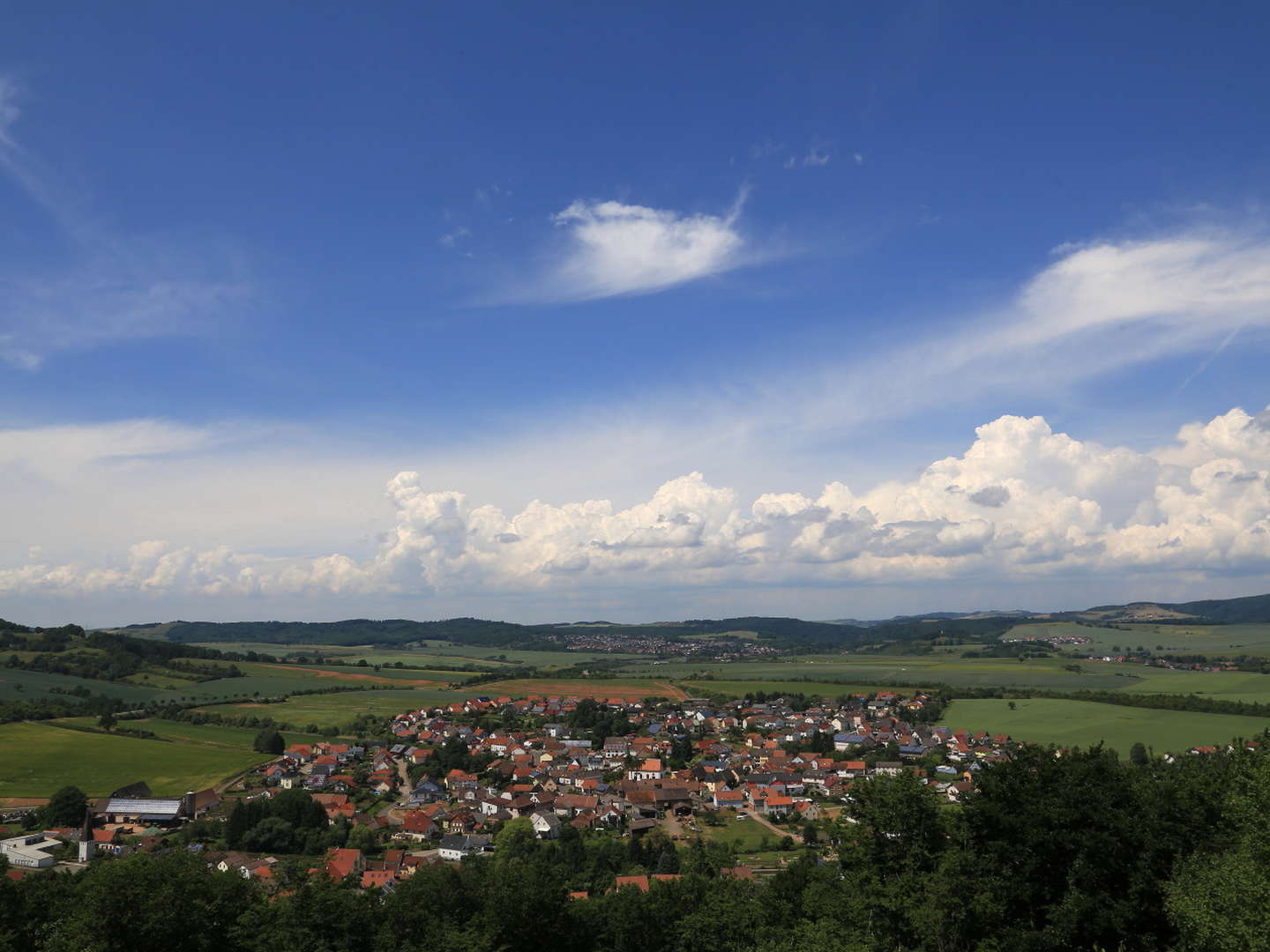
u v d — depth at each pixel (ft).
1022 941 145.18
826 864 298.56
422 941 207.82
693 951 217.15
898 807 163.32
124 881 188.55
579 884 362.74
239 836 474.90
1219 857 148.36
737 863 418.92
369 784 652.89
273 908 211.00
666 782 606.96
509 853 443.73
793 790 616.80
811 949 157.89
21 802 537.65
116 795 548.31
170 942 188.24
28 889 211.41
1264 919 124.26
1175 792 167.94
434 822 536.42
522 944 212.64
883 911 156.76
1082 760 175.42
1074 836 156.15
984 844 164.45
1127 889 157.38
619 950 223.71
